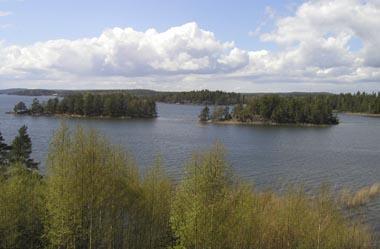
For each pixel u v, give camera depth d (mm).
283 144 143250
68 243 36594
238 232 36250
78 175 36000
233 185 38969
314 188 72625
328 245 39219
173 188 43531
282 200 45312
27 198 39344
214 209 34156
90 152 36875
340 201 61875
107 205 38281
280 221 40281
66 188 35344
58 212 35031
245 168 94250
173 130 183375
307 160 108375
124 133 163000
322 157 114375
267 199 45812
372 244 46125
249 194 39062
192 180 34938
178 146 126375
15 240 38094
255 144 141500
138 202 40281
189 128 195875
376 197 65188
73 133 38469
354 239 44906
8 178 44812
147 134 161875
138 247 40656
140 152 110312
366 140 160250
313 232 39219
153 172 42156
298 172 90688
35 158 93625
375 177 86688
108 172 38031
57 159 36219
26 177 42125
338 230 41344
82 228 37156
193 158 38000
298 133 184875
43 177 45875
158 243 41219
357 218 54906
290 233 40031
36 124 187875
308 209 42531
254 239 38906
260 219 40125
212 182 34500
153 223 40875
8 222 37000
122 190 39312
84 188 36188
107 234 39125
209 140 146125
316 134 181875
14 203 37562
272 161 105250
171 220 35688
